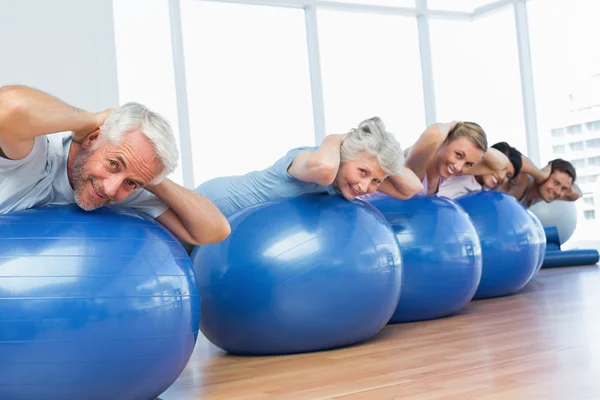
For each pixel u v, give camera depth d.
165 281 1.70
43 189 1.79
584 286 3.82
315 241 2.32
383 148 2.40
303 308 2.31
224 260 2.38
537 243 3.71
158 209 2.01
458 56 7.30
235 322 2.39
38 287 1.57
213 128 5.93
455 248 2.96
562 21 6.74
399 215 2.94
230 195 2.61
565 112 6.74
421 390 1.77
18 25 5.13
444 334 2.61
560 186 4.76
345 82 6.63
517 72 7.11
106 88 5.39
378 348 2.41
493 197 3.68
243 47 6.09
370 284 2.39
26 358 1.56
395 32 6.97
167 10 5.80
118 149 1.61
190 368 2.33
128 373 1.65
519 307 3.20
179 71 5.78
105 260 1.63
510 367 1.95
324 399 1.75
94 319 1.59
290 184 2.52
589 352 2.07
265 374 2.12
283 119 6.25
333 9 6.55
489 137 7.23
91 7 5.35
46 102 1.62
